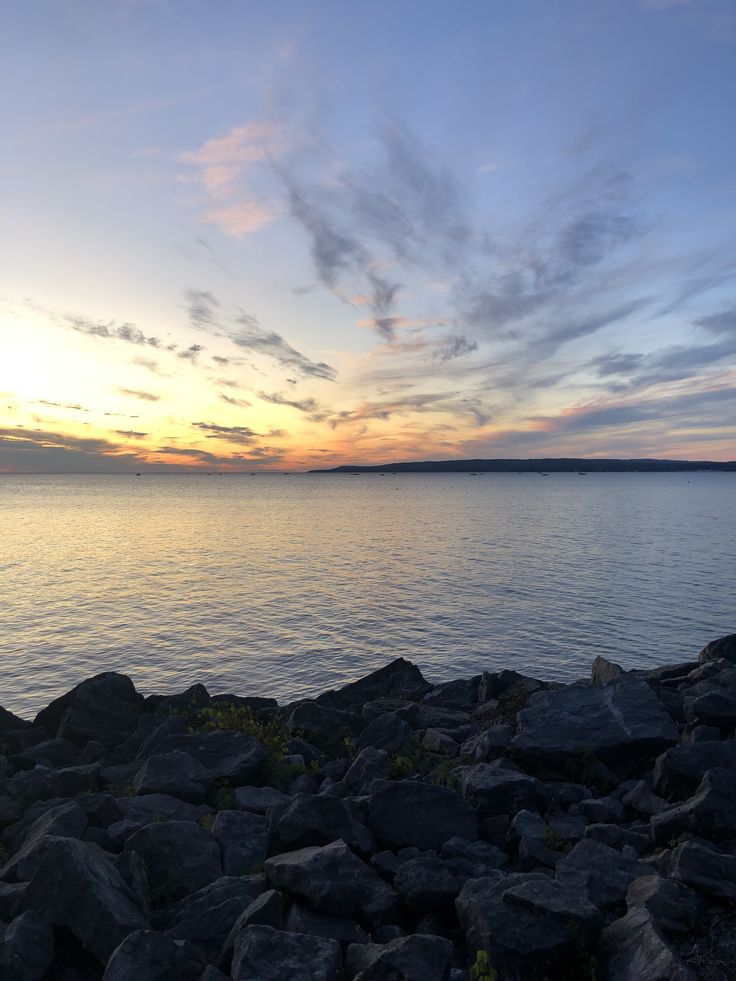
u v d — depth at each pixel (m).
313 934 7.77
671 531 109.00
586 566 69.38
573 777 13.05
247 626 44.66
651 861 9.10
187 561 77.06
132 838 9.58
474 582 60.16
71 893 7.70
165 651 38.88
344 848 9.16
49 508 195.88
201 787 12.76
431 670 35.44
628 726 13.69
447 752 14.96
